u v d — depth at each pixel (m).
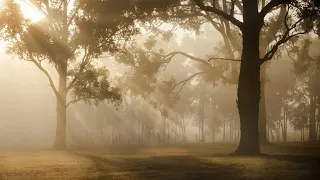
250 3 30.56
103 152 35.06
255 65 30.38
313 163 22.02
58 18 37.06
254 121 30.33
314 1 29.19
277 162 22.77
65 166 20.42
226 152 35.03
